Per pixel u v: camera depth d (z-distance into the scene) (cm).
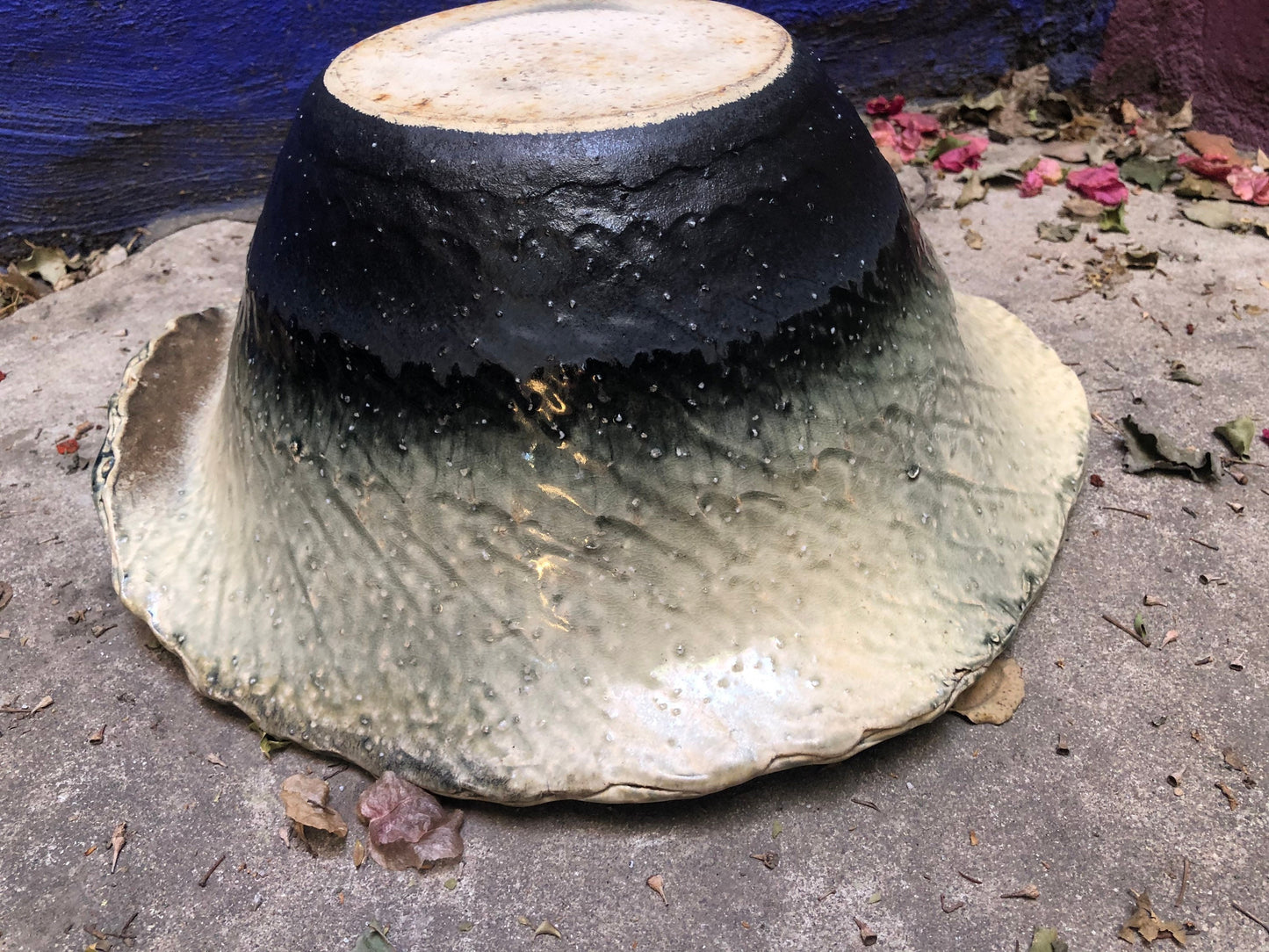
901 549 35
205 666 36
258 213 71
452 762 33
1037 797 34
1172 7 72
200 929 32
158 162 68
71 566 45
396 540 33
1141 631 39
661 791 31
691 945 31
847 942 30
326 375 33
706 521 32
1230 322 56
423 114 32
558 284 30
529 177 30
